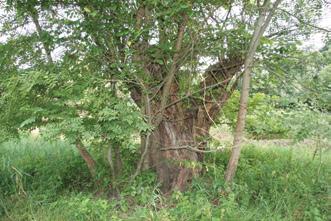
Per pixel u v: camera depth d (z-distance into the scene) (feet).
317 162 20.62
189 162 15.75
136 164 17.89
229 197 13.92
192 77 15.81
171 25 14.11
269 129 17.07
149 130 14.48
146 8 13.80
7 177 17.26
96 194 16.40
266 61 15.89
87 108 13.70
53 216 13.82
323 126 15.01
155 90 15.53
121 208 14.47
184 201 14.15
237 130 15.74
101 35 14.14
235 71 16.67
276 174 17.28
